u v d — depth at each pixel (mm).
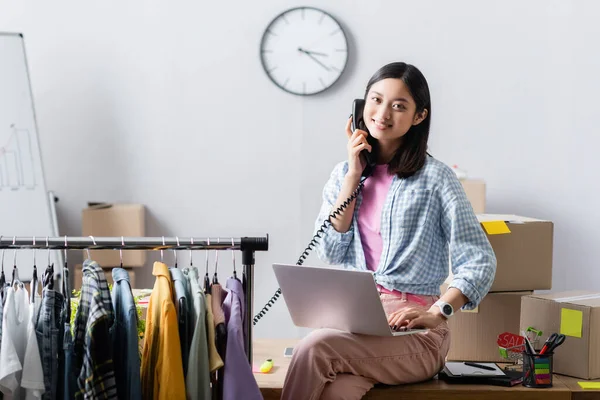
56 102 4996
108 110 5012
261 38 4957
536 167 4930
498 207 4961
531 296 2945
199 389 2178
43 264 4652
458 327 3018
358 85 4965
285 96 5000
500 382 2645
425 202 2635
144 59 4988
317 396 2484
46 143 5012
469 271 2551
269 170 5039
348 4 4922
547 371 2648
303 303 2549
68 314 2211
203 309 2189
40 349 2129
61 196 5039
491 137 4938
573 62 4863
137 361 2135
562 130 4898
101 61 4984
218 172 5051
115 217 4785
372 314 2375
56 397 2172
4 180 4629
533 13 4875
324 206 2871
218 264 5102
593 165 4891
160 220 5066
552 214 4938
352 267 2779
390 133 2613
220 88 5008
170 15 4969
